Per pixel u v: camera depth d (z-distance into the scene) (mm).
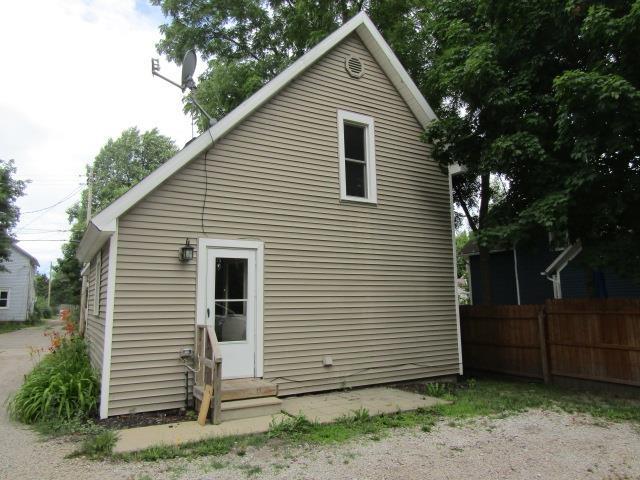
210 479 3998
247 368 6887
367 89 8984
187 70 7934
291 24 15656
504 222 8422
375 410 6332
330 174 8195
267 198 7418
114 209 6004
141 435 5109
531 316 9047
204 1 16281
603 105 6379
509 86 8266
